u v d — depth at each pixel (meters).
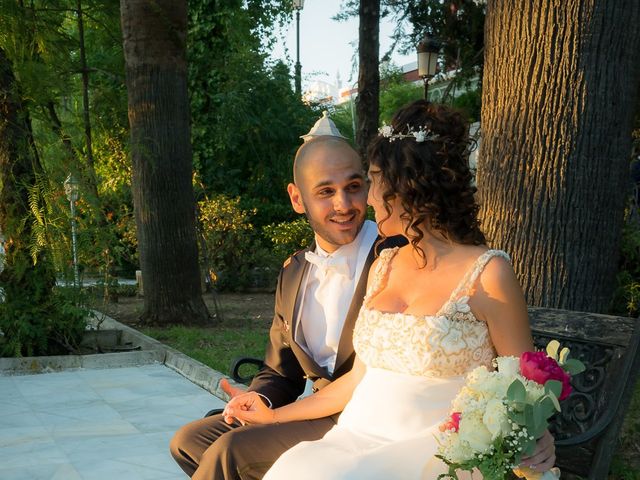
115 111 10.59
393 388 2.23
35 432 4.99
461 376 2.19
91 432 4.99
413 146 2.26
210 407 5.61
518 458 1.78
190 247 9.30
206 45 16.38
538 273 4.01
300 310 2.81
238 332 8.62
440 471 2.08
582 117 3.90
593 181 3.93
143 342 7.83
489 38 4.21
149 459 4.42
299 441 2.49
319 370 2.75
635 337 2.49
